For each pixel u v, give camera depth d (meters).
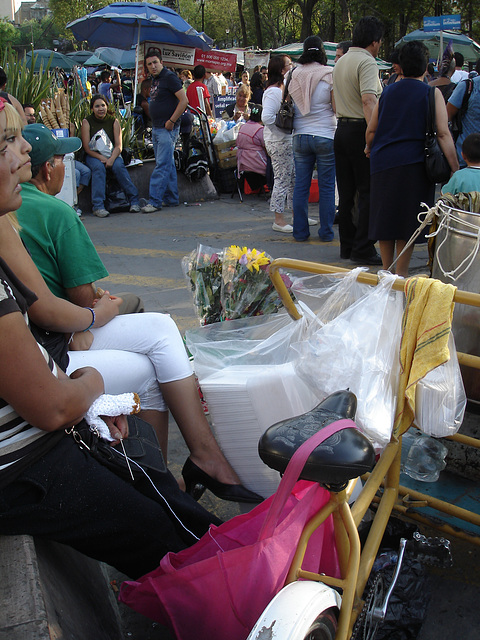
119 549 1.79
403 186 4.64
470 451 2.75
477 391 2.62
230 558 1.53
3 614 1.35
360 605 1.64
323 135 6.29
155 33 12.88
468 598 2.18
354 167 5.68
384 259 5.08
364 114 5.39
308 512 1.56
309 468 1.36
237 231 7.48
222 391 2.31
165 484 1.92
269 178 9.29
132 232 7.54
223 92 17.50
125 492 1.74
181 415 2.41
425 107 4.50
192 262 3.25
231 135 9.65
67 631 1.42
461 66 10.80
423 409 1.91
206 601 1.59
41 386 1.54
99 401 1.81
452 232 2.43
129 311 3.03
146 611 1.80
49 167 2.51
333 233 6.97
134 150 9.64
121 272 5.88
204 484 2.45
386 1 32.09
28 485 1.61
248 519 1.75
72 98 9.25
